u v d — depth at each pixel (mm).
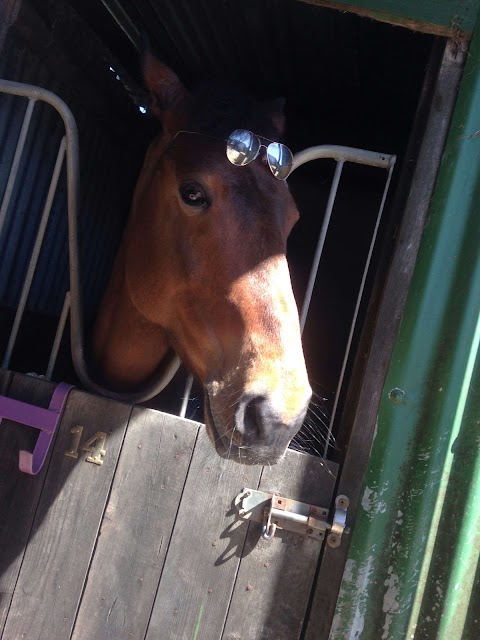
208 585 1779
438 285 1758
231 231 1564
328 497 1780
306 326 4797
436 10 1827
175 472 1826
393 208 1971
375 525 1733
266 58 3150
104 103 3416
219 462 1812
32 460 1783
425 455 1724
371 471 1748
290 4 2523
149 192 1904
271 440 1393
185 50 3176
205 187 1596
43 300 3141
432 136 1848
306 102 3732
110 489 1850
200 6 2664
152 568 1804
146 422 1856
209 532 1794
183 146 1699
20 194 2740
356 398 1896
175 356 2119
